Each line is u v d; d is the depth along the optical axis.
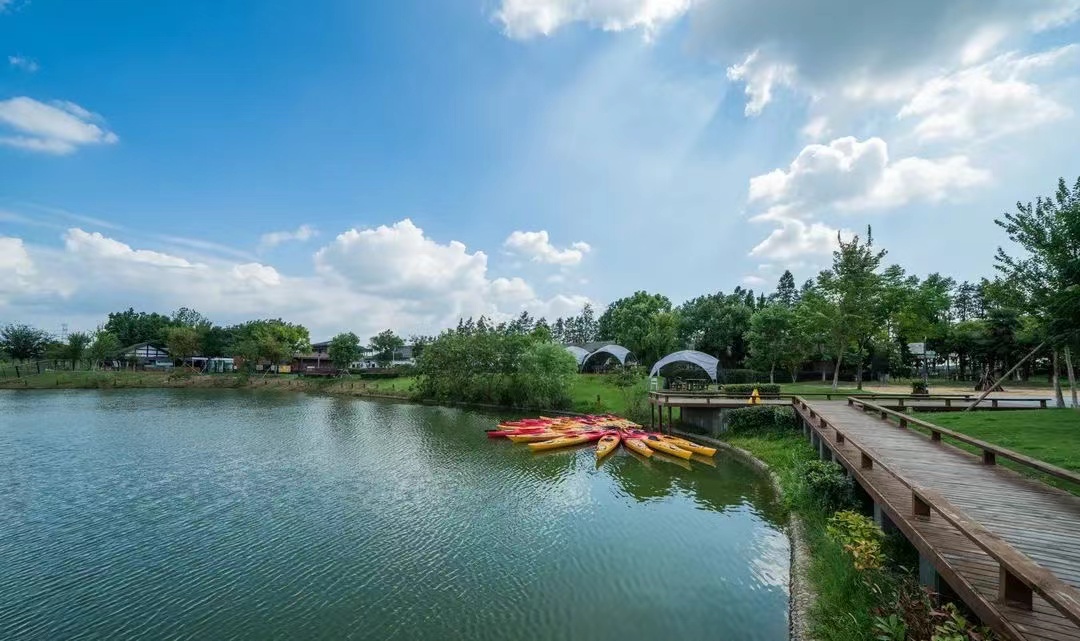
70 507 20.14
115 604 12.97
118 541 16.78
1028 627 6.17
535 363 48.69
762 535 16.44
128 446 31.94
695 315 75.56
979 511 10.20
